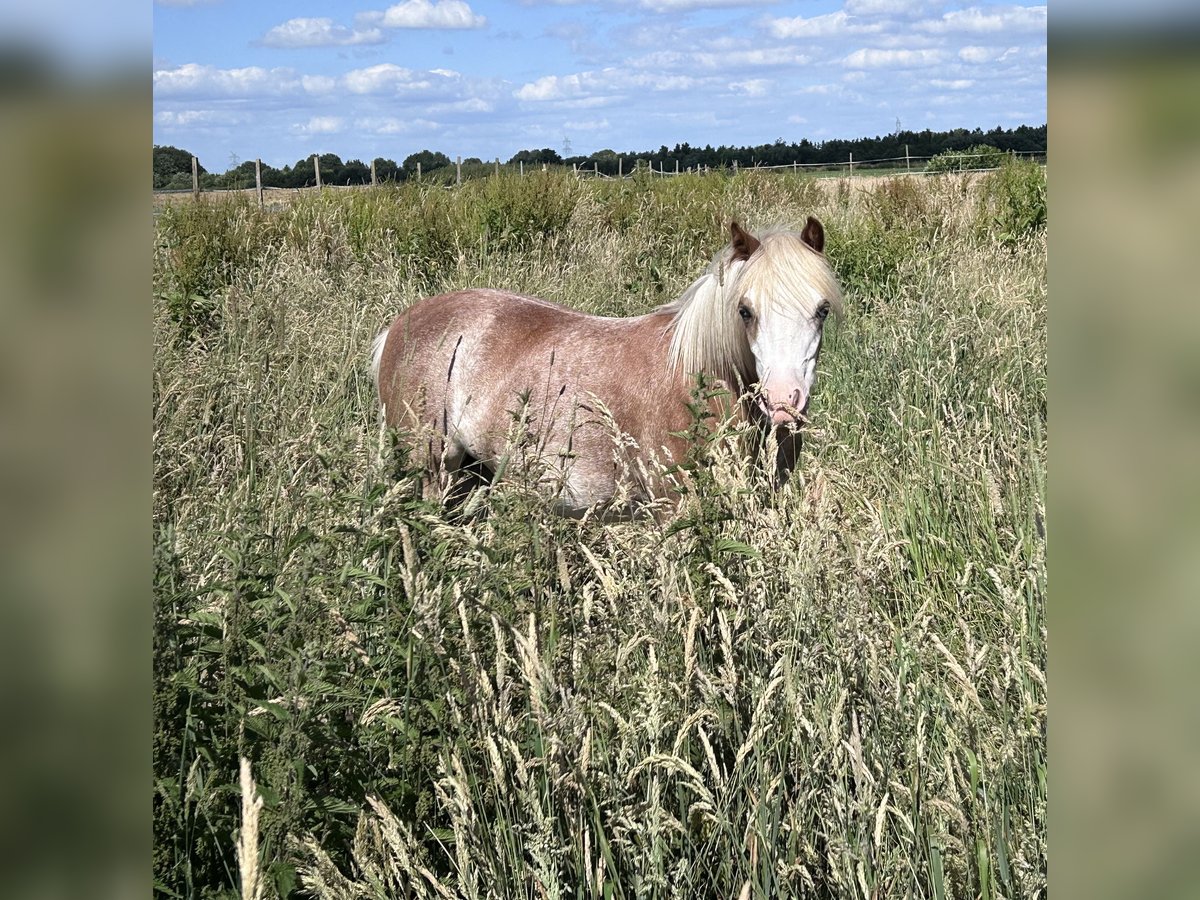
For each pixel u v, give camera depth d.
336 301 6.94
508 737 2.07
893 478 4.51
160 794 1.98
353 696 2.11
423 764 2.15
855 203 15.48
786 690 2.02
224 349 5.69
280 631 2.26
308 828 2.12
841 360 6.72
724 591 2.30
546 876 1.74
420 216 11.93
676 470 3.00
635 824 1.86
